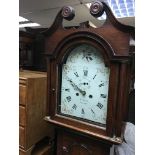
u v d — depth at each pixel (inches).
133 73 31.6
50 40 32.3
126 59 25.3
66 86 33.1
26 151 44.5
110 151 32.9
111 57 26.3
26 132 43.9
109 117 27.6
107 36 26.5
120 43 25.7
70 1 68.4
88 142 32.2
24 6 75.1
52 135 54.0
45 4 72.3
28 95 43.0
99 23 83.0
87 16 82.5
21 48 60.3
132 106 47.1
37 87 46.0
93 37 27.4
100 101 29.7
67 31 30.1
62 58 31.4
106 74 28.6
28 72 57.5
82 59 30.9
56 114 33.5
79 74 31.5
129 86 31.5
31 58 63.8
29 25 114.0
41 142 53.8
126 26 24.6
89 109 30.9
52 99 33.5
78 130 30.4
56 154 37.4
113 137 27.5
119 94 26.7
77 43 29.2
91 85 30.4
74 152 34.1
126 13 83.7
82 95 31.5
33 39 63.4
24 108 43.4
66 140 35.0
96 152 31.6
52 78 33.0
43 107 49.0
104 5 26.7
